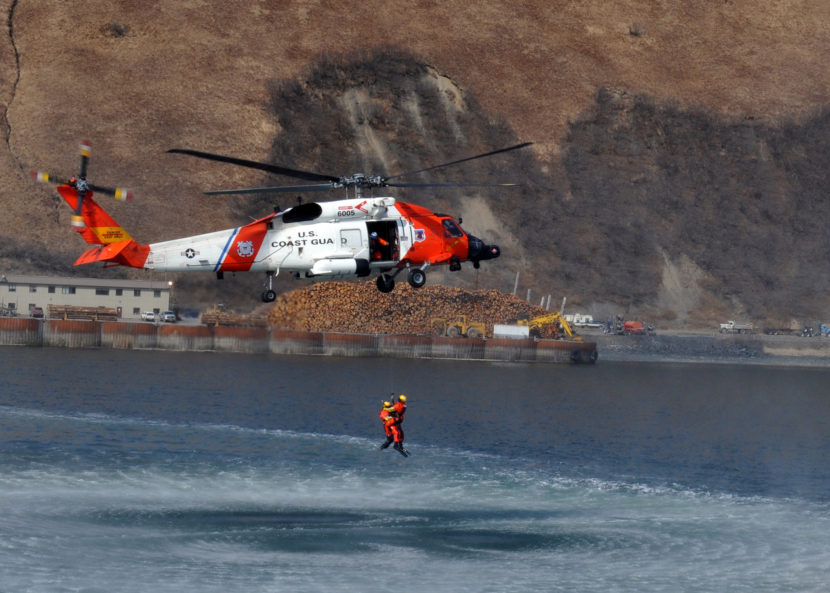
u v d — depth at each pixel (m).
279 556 107.94
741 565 108.00
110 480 141.75
